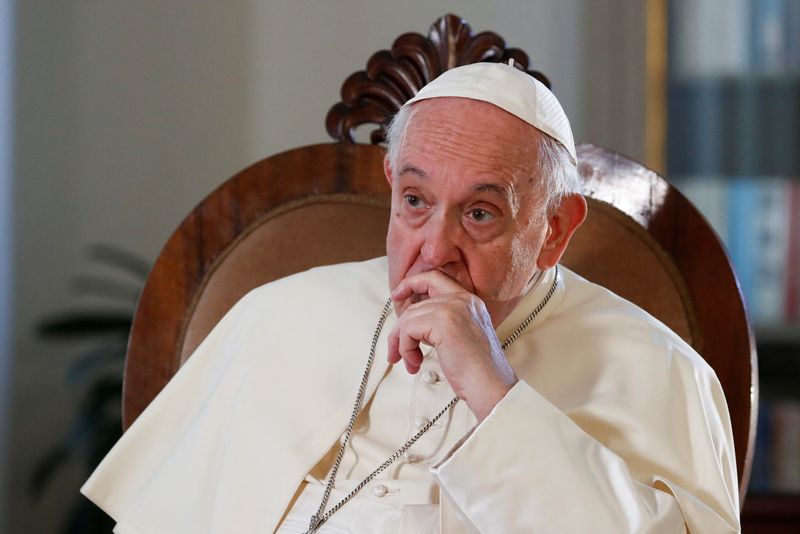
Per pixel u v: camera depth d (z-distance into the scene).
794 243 13.23
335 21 14.09
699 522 6.05
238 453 7.01
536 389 6.82
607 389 6.70
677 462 6.46
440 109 6.01
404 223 6.07
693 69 13.34
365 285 7.50
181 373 7.67
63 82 14.40
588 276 8.01
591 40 13.53
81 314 13.80
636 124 13.43
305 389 7.13
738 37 13.27
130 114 14.39
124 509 7.46
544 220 6.23
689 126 13.38
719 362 7.92
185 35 14.30
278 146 14.20
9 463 14.12
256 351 7.36
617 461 5.83
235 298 8.08
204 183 14.34
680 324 7.96
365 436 6.93
